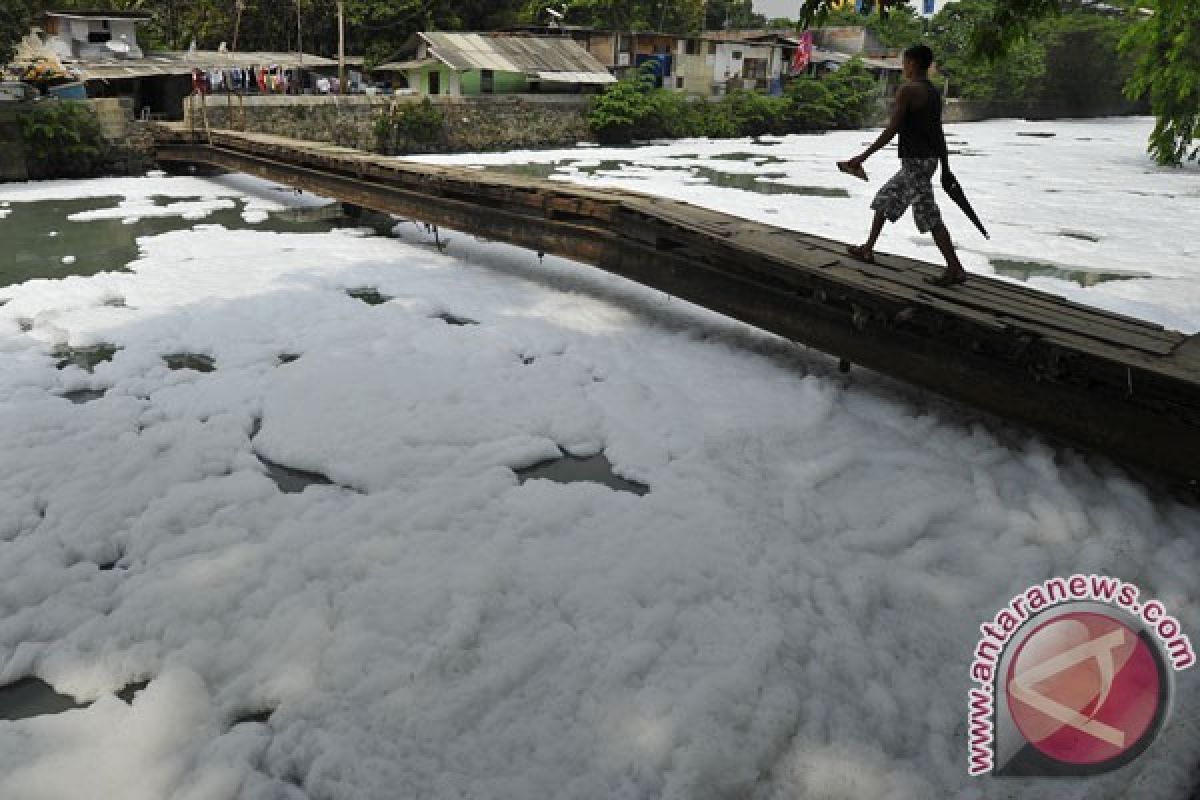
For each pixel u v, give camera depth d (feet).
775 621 11.17
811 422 17.95
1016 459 16.35
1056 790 8.84
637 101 107.45
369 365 20.67
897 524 13.87
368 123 85.71
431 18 114.01
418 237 37.73
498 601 11.60
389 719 9.46
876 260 20.65
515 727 9.39
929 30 185.78
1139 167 80.53
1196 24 67.87
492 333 23.56
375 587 11.84
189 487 14.76
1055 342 14.93
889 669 10.61
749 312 21.45
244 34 111.55
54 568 12.41
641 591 11.84
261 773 8.84
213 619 11.27
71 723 9.43
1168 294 30.35
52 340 22.97
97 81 82.64
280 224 41.57
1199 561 12.94
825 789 8.79
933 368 17.46
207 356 22.30
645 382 20.22
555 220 28.09
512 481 15.19
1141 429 14.35
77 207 46.98
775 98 136.26
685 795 8.41
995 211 50.90
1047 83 187.01
